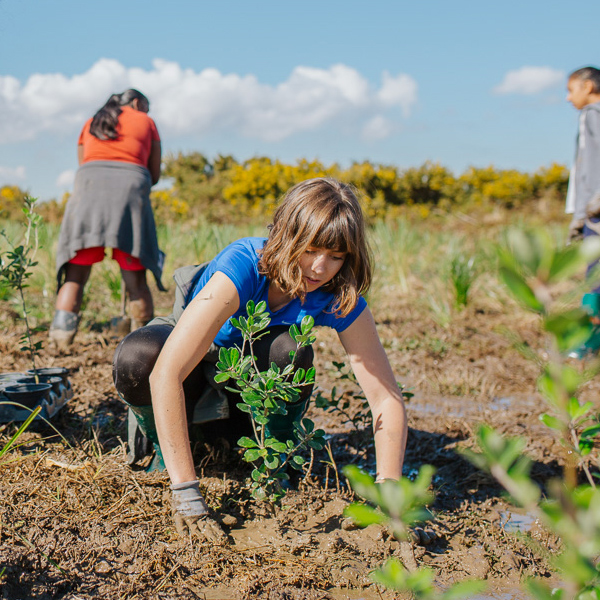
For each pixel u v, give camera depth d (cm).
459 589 70
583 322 54
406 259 803
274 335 217
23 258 301
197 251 764
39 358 402
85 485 229
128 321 458
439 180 1725
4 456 246
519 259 49
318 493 233
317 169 1636
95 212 416
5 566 177
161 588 179
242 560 193
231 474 243
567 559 62
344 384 399
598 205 385
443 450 303
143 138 436
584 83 428
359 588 185
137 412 226
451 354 489
